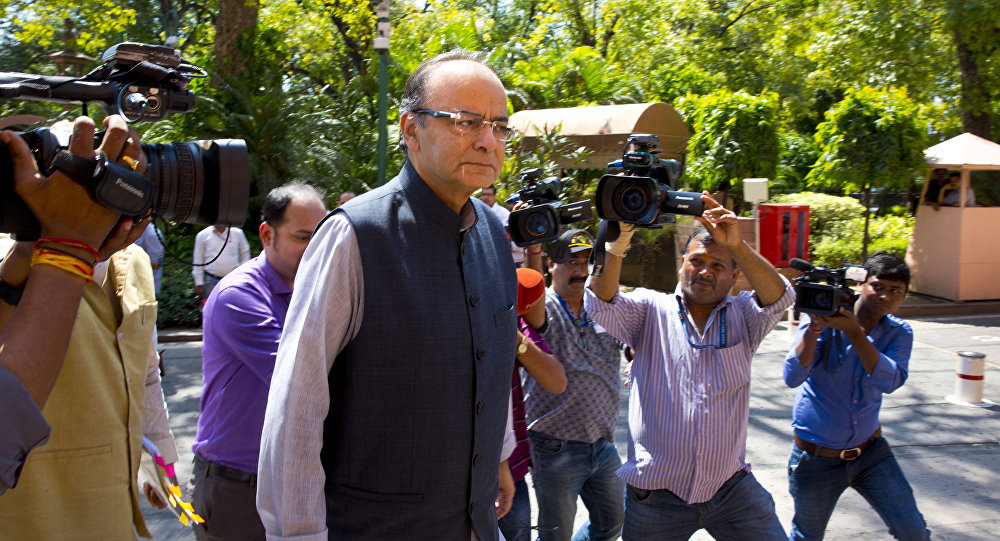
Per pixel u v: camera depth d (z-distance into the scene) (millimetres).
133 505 2053
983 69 13898
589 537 3619
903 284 3748
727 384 2928
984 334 10086
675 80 21891
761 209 11852
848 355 3596
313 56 18828
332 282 1616
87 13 14562
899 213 17938
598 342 3492
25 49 20438
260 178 11703
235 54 13000
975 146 11531
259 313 2545
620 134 11039
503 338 1891
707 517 2953
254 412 2557
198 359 8219
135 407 2045
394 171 13656
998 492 5113
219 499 2570
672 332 3021
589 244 3439
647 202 2707
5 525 1756
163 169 1469
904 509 3516
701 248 2984
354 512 1721
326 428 1727
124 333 2033
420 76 1787
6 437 1207
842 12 15508
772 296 2855
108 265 2059
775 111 12688
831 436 3625
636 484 3012
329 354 1623
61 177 1269
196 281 7746
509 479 2500
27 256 1490
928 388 7512
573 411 3398
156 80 1632
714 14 24016
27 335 1269
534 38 20047
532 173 2957
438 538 1756
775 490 5105
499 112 1769
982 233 11547
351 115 14180
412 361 1676
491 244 1959
